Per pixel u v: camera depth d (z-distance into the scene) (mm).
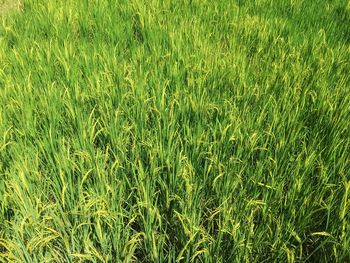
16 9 4117
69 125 2320
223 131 2141
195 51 3166
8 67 2889
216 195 2033
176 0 4219
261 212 1949
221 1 4293
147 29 3607
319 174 2088
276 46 3469
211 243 1730
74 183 2080
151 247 1775
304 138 2332
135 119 2439
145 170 2057
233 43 3398
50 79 2812
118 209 1912
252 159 2164
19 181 1961
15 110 2387
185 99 2471
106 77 2797
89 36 3604
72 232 1746
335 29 3848
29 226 1797
